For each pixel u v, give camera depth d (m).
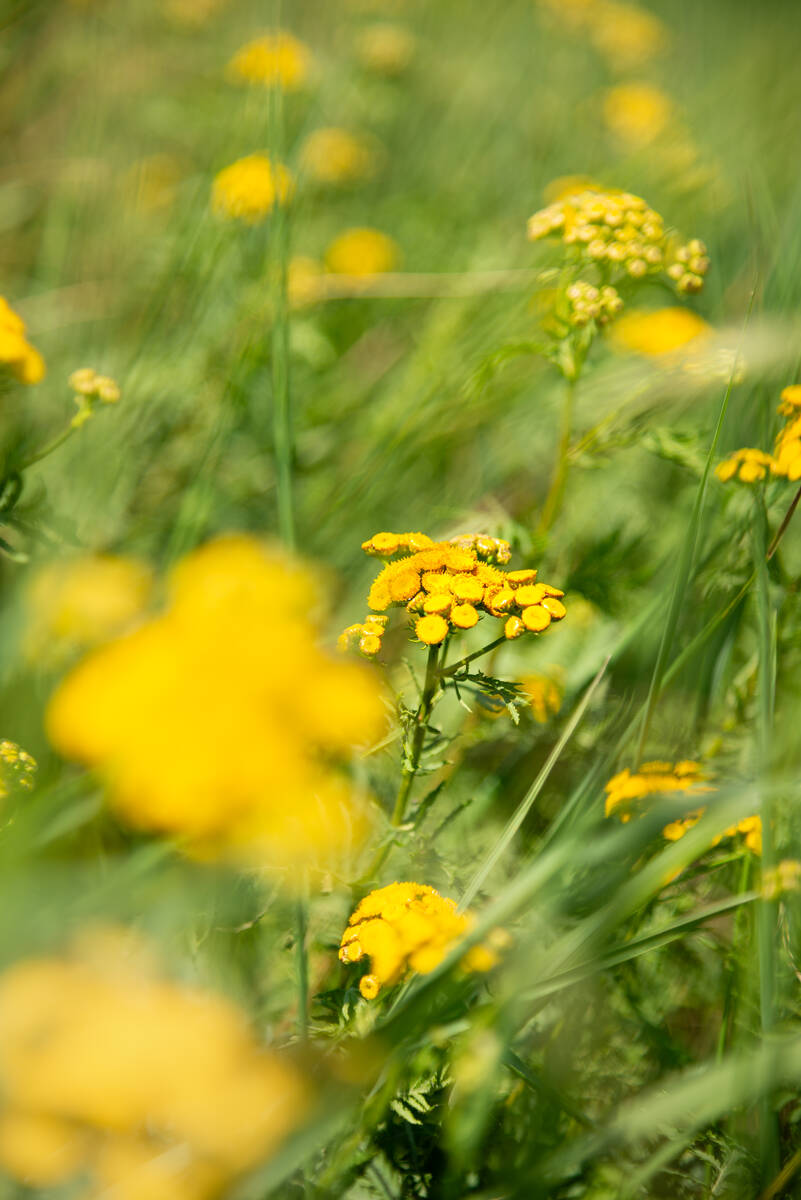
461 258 1.59
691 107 1.63
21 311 1.26
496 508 1.17
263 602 0.92
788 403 1.10
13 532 1.10
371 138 1.94
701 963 1.09
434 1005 0.99
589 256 1.14
